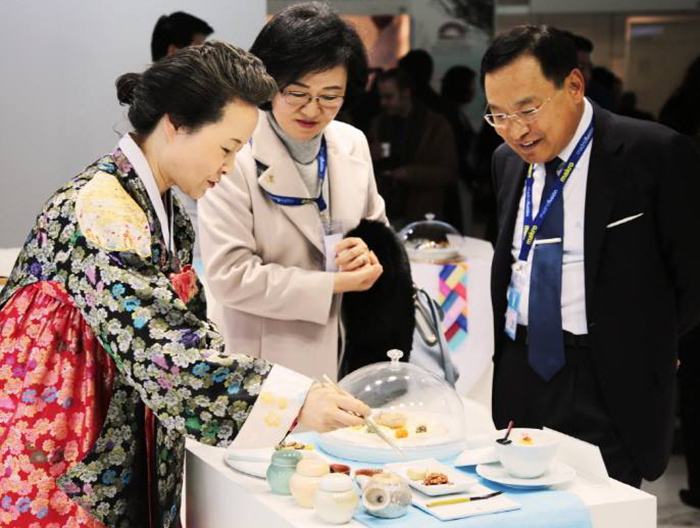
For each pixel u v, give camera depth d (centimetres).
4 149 364
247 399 174
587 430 248
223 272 256
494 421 268
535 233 254
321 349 263
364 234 269
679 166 239
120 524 185
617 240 242
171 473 191
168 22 377
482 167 527
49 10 362
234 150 186
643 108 558
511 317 261
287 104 252
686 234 239
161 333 173
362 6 544
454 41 549
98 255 175
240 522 192
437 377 228
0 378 181
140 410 185
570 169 249
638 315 242
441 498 181
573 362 248
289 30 245
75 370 180
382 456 203
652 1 551
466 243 446
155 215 188
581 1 550
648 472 247
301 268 265
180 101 179
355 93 264
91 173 186
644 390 244
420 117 520
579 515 177
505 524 173
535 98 238
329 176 271
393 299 268
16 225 369
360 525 171
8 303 183
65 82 367
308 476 179
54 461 179
